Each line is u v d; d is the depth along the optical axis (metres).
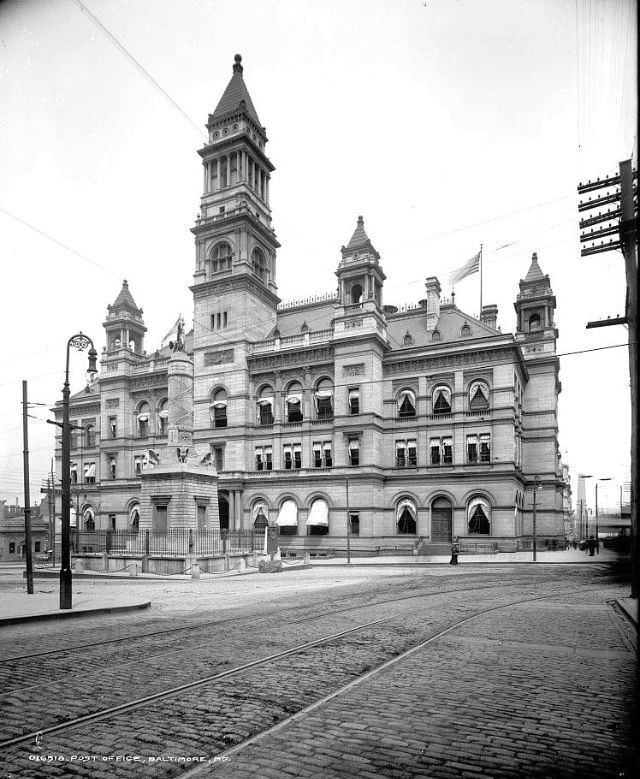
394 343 58.91
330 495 54.44
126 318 71.94
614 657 11.36
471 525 51.09
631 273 18.86
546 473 58.78
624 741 7.00
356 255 56.56
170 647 12.44
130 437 69.06
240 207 61.75
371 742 6.96
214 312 62.94
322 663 10.85
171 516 40.50
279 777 6.07
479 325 55.59
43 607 19.05
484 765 6.34
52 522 62.03
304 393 57.97
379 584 26.67
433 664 10.80
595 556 48.19
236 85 66.06
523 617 16.50
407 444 54.94
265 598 22.11
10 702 8.52
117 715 7.92
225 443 60.31
